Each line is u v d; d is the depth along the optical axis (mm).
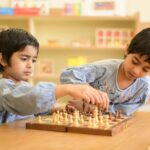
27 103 869
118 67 1315
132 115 1199
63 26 3143
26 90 887
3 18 2965
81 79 1251
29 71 1156
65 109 1090
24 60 1137
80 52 3123
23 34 1156
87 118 909
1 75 1148
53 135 762
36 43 1180
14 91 895
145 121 1036
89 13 3055
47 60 3051
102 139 716
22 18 2963
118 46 2887
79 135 761
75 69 1278
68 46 2906
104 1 3076
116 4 3090
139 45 1093
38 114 1101
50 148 629
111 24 3117
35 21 3107
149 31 1139
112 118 930
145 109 2400
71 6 3002
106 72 1313
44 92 852
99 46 2891
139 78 1279
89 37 3121
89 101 885
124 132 815
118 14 3076
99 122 844
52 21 3117
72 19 2998
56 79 3041
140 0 3133
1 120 1066
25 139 714
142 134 790
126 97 1307
